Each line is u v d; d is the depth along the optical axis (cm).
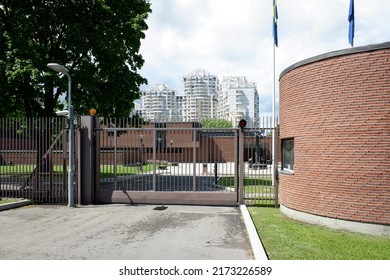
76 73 1603
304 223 862
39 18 1559
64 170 1185
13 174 1234
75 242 689
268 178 2005
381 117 727
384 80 724
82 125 1186
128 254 610
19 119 1248
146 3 2009
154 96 12312
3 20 1652
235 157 1159
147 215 980
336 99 796
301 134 895
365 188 746
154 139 1204
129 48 1917
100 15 1656
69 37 1567
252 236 687
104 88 1758
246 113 9781
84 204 1170
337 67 796
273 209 1077
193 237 731
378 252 605
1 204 1057
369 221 738
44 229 802
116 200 1191
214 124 7656
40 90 1561
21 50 1454
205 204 1154
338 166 790
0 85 1456
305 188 876
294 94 931
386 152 722
